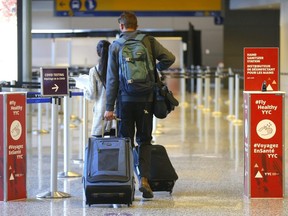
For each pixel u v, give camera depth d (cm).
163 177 1227
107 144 1149
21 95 1201
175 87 4988
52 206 1161
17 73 1867
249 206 1162
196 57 4697
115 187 1112
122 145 1146
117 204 1154
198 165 1628
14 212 1114
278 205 1170
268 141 1213
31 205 1167
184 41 4347
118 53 1168
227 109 3494
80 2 4344
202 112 3297
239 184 1373
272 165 1220
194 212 1118
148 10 4391
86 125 1541
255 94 1204
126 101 1172
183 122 2772
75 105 3334
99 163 1128
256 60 1238
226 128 2528
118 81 1176
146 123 1191
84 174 1138
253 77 1239
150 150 1212
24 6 2247
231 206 1162
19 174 1213
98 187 1110
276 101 1204
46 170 1548
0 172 1193
